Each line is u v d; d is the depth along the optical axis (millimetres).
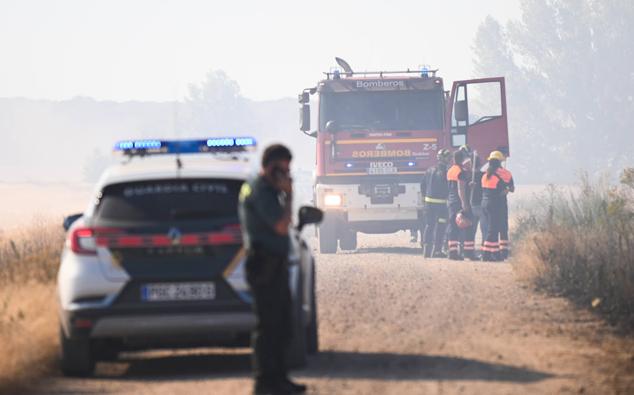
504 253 60375
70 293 25312
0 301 33469
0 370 26016
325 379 24844
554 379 24812
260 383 23125
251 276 23031
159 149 28297
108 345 26891
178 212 25484
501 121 67875
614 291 38906
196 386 24469
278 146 23062
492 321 34906
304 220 26016
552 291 42219
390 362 27359
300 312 25906
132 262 25312
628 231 51688
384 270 52719
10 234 60562
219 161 27641
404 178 68562
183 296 25250
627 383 24469
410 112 68625
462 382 24344
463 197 61000
